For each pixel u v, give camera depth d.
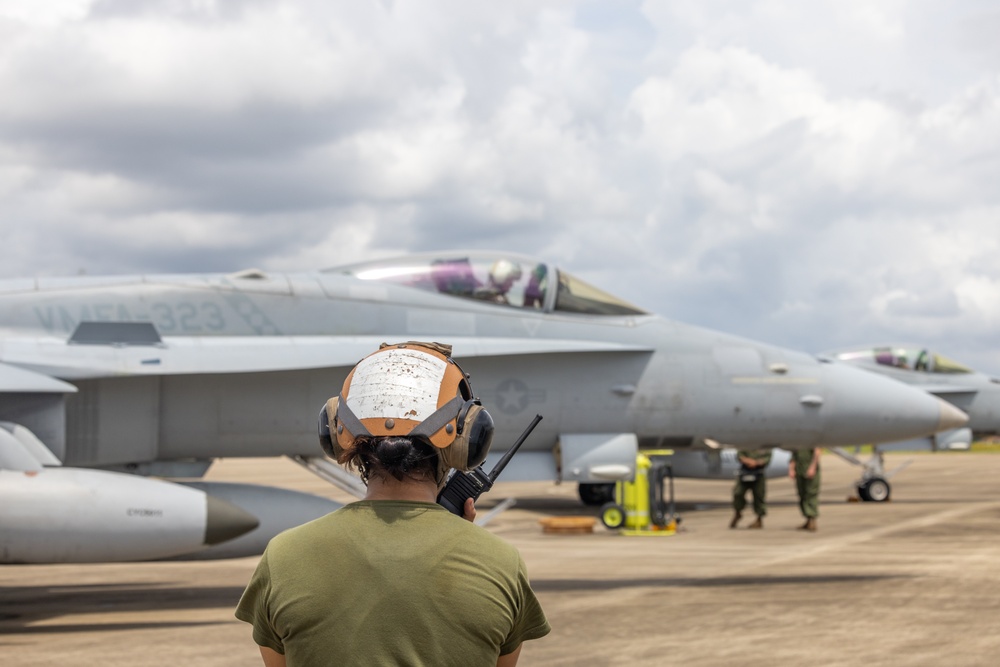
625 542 13.70
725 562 11.29
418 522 1.67
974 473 36.34
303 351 10.03
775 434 11.88
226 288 10.52
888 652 6.42
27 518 7.43
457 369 1.86
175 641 7.17
